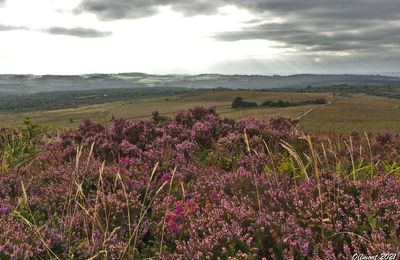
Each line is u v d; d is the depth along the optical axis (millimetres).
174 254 3979
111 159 8305
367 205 4348
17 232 4199
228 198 5246
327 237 3979
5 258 3799
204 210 4961
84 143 8969
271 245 4008
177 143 9273
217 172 6629
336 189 4965
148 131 9820
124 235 4680
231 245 3861
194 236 4297
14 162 7578
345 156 7523
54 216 5012
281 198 5020
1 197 5906
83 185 6000
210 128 10086
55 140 10656
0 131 10070
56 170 6859
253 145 8609
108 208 5012
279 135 8984
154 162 7352
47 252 3906
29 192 5961
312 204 4516
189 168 6938
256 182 5609
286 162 6883
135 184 5898
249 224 4344
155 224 4848
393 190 4867
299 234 4000
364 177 5914
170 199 5305
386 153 7918
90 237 4535
